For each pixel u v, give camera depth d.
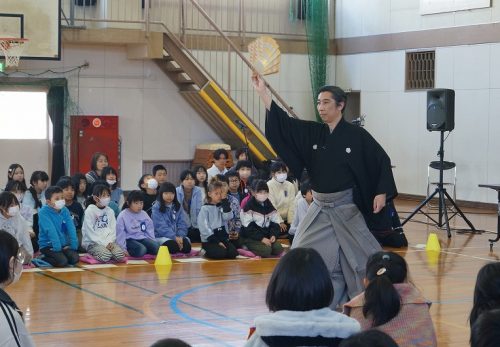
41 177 8.67
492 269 3.01
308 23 14.85
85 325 5.55
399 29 14.20
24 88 12.98
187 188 9.43
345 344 2.15
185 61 13.12
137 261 8.26
